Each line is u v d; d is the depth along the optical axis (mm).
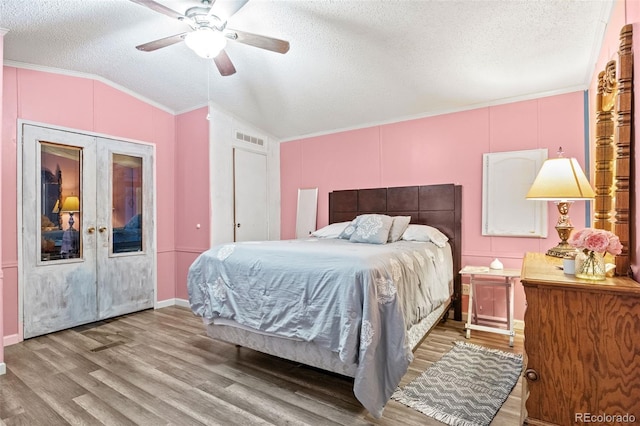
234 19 2547
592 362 1323
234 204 4484
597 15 2174
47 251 3338
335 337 1957
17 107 3135
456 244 3695
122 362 2648
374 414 1801
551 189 2186
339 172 4609
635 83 1494
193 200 4336
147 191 4223
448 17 2355
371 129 4336
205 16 2172
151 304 4258
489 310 3545
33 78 3248
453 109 3760
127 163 4039
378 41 2703
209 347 2963
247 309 2391
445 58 2846
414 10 2318
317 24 2570
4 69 3064
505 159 3434
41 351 2875
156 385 2275
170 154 4512
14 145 3109
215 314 2576
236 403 2049
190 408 1997
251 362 2645
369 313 1857
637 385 1266
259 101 4055
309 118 4371
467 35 2527
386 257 2238
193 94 4016
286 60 3131
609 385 1302
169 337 3221
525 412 1475
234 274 2490
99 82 3727
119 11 2529
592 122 2881
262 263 2367
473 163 3643
